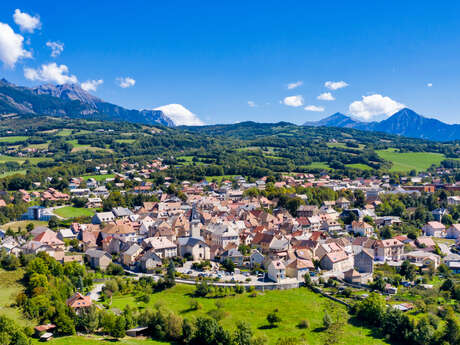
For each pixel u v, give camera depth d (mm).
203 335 134500
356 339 141250
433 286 194250
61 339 127812
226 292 180500
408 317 144875
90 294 175625
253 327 149000
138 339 136875
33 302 141375
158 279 197000
